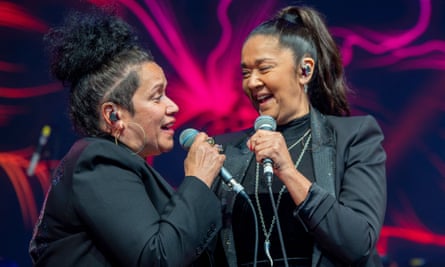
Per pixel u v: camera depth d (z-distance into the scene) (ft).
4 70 32.12
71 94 9.78
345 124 10.43
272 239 9.98
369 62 31.53
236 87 31.96
